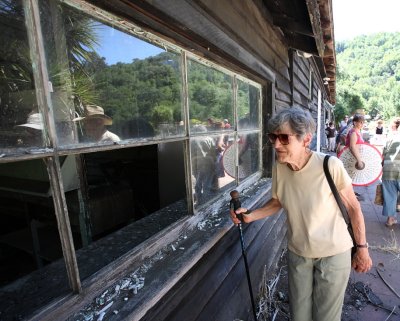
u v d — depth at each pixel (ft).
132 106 4.04
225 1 6.21
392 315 7.86
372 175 13.46
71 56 3.08
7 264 8.54
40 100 2.75
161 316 4.03
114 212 8.95
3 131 2.47
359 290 8.90
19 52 2.56
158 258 4.60
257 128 10.12
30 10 2.63
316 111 34.55
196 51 5.49
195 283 4.98
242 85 8.52
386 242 12.10
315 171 4.91
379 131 42.19
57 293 3.47
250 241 7.87
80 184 7.22
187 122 5.49
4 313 3.14
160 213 6.41
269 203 5.90
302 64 19.16
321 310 5.34
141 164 11.65
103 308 3.42
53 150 2.87
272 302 8.21
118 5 3.46
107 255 4.53
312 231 5.08
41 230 8.47
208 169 6.59
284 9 9.80
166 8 3.94
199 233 5.54
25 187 6.85
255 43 8.46
